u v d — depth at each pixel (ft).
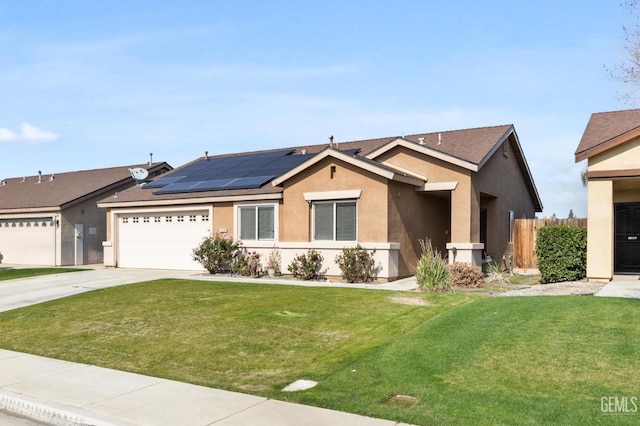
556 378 23.07
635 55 46.65
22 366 30.04
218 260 66.69
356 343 31.07
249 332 34.65
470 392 22.24
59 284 61.57
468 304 39.65
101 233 96.73
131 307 44.47
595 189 52.29
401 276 59.11
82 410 22.47
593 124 59.88
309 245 60.90
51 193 97.96
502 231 71.56
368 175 57.62
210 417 21.21
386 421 19.93
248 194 66.33
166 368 28.86
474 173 61.05
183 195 73.72
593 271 52.24
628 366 23.76
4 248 98.53
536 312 34.47
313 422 20.17
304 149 83.05
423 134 75.31
